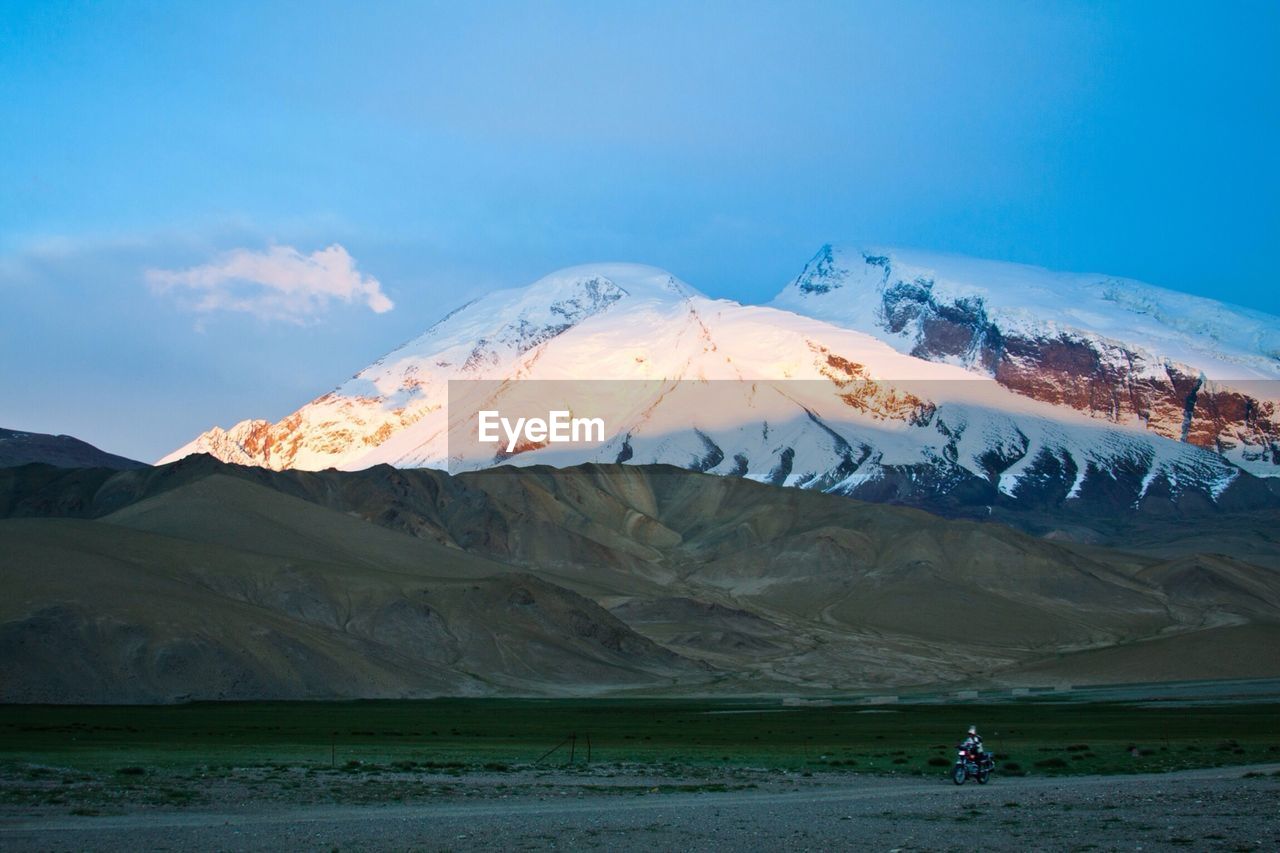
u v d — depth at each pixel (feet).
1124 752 277.85
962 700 607.78
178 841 143.54
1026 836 145.79
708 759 262.67
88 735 325.83
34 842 142.61
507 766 239.91
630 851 136.67
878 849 137.28
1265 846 136.77
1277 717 439.63
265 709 483.51
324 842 142.92
